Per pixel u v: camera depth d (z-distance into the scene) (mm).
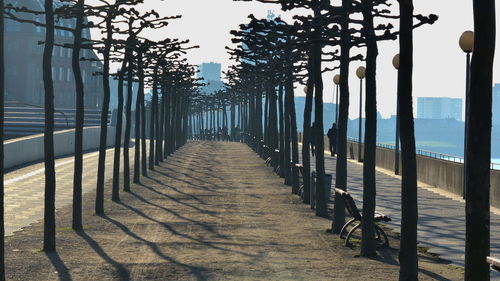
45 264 14586
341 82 19391
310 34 17438
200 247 16906
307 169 27234
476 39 9602
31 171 43469
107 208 25969
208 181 37188
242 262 14758
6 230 21188
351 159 52250
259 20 17562
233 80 55344
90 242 17891
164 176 40469
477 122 9641
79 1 20734
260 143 58750
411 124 12422
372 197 15633
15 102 96188
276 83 31594
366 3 15781
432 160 33156
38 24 17719
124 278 13086
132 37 26656
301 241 17844
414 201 12469
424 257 15430
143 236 18969
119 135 28766
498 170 24891
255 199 28609
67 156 56906
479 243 9703
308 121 27312
